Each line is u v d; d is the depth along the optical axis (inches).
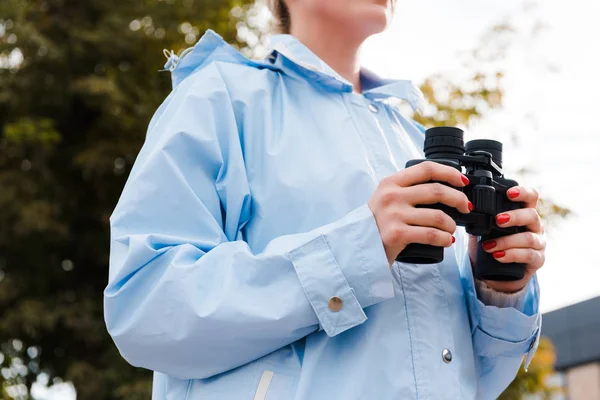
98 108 459.2
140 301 62.3
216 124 68.2
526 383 362.6
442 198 58.9
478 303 67.1
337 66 77.3
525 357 75.1
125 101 454.6
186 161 66.2
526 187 63.6
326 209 64.4
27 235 438.0
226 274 60.4
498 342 68.2
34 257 446.6
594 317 507.2
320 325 59.6
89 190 466.9
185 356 60.8
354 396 59.2
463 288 68.5
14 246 444.1
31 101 463.8
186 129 66.8
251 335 59.5
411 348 61.4
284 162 66.6
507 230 63.2
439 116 353.4
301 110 70.9
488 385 71.3
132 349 61.8
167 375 65.4
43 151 450.3
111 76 459.5
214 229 64.6
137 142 461.1
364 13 74.2
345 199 65.1
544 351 371.6
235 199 65.9
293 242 60.6
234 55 74.2
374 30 75.3
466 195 62.0
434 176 59.2
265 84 71.5
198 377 62.1
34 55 454.9
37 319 417.7
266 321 58.7
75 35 461.4
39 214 431.2
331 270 58.9
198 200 65.0
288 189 65.2
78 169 466.0
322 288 58.6
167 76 476.1
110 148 454.6
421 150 78.8
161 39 474.9
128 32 466.3
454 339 64.3
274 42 76.6
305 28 76.9
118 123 458.3
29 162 452.8
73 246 459.2
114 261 63.2
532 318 67.5
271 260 60.0
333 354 61.0
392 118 77.7
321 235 59.9
